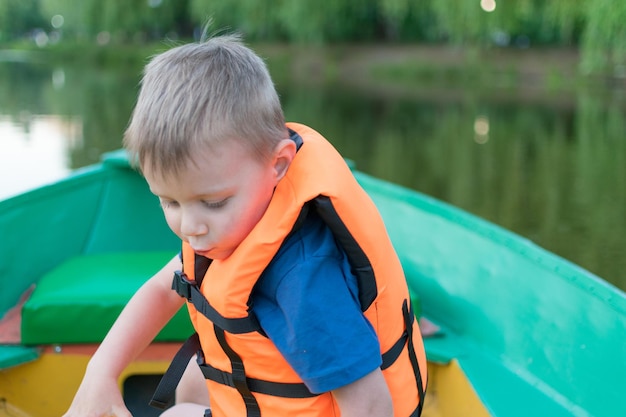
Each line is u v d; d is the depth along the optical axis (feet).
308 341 2.70
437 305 6.41
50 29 145.69
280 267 2.77
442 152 26.48
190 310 3.28
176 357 3.40
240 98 2.67
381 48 76.74
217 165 2.62
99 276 5.84
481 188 20.10
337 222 2.74
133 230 7.98
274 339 2.81
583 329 4.79
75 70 73.36
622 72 50.78
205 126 2.58
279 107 2.89
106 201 7.91
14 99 42.09
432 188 20.31
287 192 2.80
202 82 2.66
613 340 4.47
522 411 4.80
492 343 5.67
